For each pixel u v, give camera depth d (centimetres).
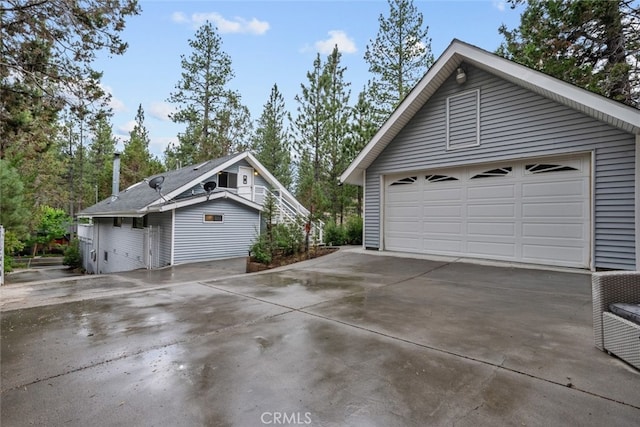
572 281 555
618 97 977
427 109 875
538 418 199
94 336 351
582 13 932
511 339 324
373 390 234
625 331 267
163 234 1179
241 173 1573
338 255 928
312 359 287
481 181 789
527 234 717
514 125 726
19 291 637
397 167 936
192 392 235
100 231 1700
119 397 230
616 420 196
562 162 675
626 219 591
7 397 232
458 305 447
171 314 432
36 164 2033
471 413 205
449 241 841
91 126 1016
